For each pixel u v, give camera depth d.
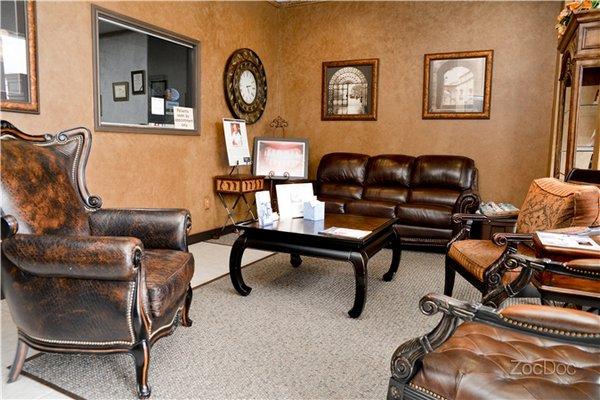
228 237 4.85
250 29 5.25
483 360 1.16
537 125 4.66
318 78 5.66
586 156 3.21
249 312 2.61
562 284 1.86
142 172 3.85
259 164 5.26
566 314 1.15
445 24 4.95
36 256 1.62
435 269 3.66
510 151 4.80
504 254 2.11
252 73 5.29
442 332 1.15
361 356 2.08
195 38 4.37
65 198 2.15
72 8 3.13
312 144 5.79
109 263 1.59
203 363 1.99
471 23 4.83
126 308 1.66
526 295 2.06
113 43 3.62
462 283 3.24
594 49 3.00
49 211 2.01
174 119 4.23
